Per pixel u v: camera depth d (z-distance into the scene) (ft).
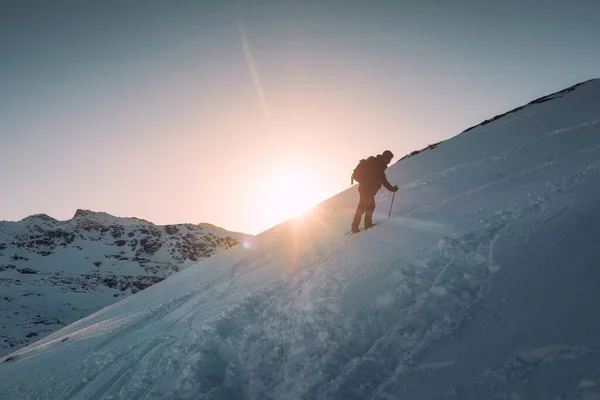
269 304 20.65
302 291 20.36
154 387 15.94
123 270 586.04
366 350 13.35
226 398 13.87
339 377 12.42
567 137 36.63
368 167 30.22
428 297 13.94
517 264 13.69
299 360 14.40
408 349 12.31
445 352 11.38
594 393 7.82
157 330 25.62
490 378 9.65
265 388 13.79
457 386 9.93
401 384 11.00
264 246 41.81
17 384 22.89
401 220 26.61
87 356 24.39
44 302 387.14
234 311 20.74
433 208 27.25
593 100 53.78
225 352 16.83
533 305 11.51
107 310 48.16
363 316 15.01
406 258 18.13
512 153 38.45
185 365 16.60
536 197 19.97
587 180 19.48
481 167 37.45
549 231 14.71
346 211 44.42
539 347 9.89
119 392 16.75
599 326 9.64
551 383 8.68
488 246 15.62
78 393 18.72
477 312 12.37
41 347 33.40
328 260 24.13
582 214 14.92
